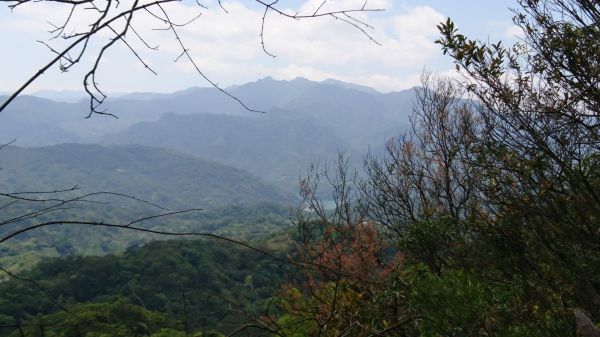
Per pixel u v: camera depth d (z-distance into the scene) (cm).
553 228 402
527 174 392
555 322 352
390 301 393
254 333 178
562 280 391
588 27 337
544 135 374
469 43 379
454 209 663
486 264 485
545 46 363
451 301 340
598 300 359
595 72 335
